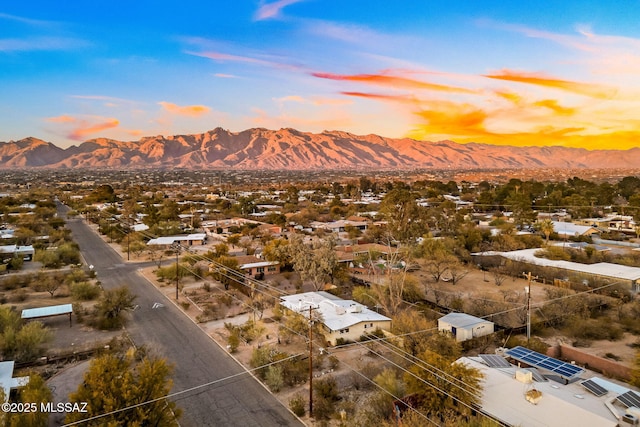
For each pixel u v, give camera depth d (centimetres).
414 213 4556
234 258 5834
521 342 3334
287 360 3108
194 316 4284
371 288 4888
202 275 5828
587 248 6581
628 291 4688
